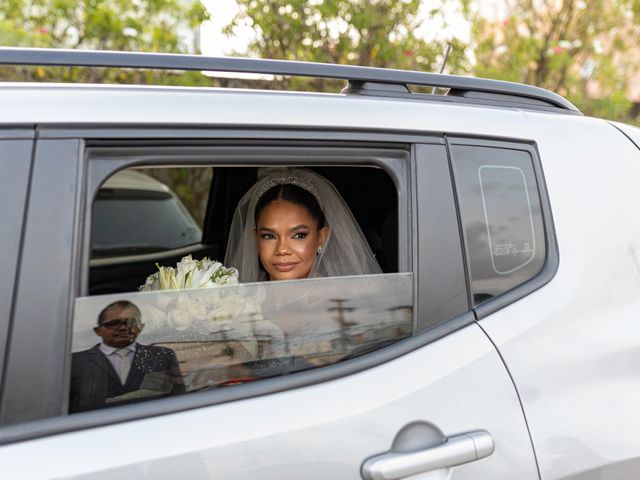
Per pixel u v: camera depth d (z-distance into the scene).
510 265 1.62
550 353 1.57
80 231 1.28
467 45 5.23
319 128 1.49
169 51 4.44
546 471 1.50
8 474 1.17
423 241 1.54
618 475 1.57
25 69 3.98
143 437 1.26
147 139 1.35
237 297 1.47
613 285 1.70
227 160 1.41
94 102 1.35
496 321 1.56
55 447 1.21
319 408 1.38
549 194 1.70
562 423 1.53
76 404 1.29
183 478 1.25
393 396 1.43
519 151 1.70
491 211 1.62
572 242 1.69
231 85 4.31
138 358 1.38
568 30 5.61
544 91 1.90
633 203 1.80
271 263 2.12
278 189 2.09
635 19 5.59
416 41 4.96
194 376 1.41
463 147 1.63
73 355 1.29
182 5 4.58
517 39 5.53
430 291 1.53
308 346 1.49
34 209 1.25
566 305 1.63
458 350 1.51
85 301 1.29
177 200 4.18
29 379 1.22
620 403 1.60
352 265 2.09
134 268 3.13
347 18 4.70
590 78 5.70
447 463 1.41
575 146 1.80
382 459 1.37
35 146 1.28
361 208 2.16
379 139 1.54
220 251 3.22
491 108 1.76
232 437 1.30
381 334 1.52
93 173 1.31
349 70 1.67
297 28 4.71
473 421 1.46
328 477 1.34
